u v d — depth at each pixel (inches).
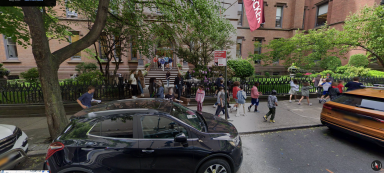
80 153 104.6
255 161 155.4
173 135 115.9
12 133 138.6
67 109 294.2
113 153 106.6
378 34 353.1
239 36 788.6
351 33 394.3
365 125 163.3
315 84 425.4
